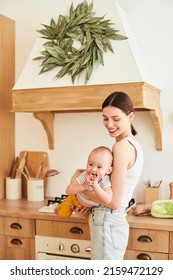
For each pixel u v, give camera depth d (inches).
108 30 91.4
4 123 113.3
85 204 76.1
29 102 96.0
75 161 111.2
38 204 104.7
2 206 102.2
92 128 108.8
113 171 69.8
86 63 91.3
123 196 73.0
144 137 103.7
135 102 86.1
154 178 103.3
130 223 85.1
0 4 117.2
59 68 94.7
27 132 116.7
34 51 98.7
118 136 74.5
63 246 92.1
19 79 98.0
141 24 103.0
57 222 92.4
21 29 115.6
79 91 91.0
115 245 72.5
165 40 101.0
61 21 96.4
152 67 102.3
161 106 102.0
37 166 115.3
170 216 87.3
